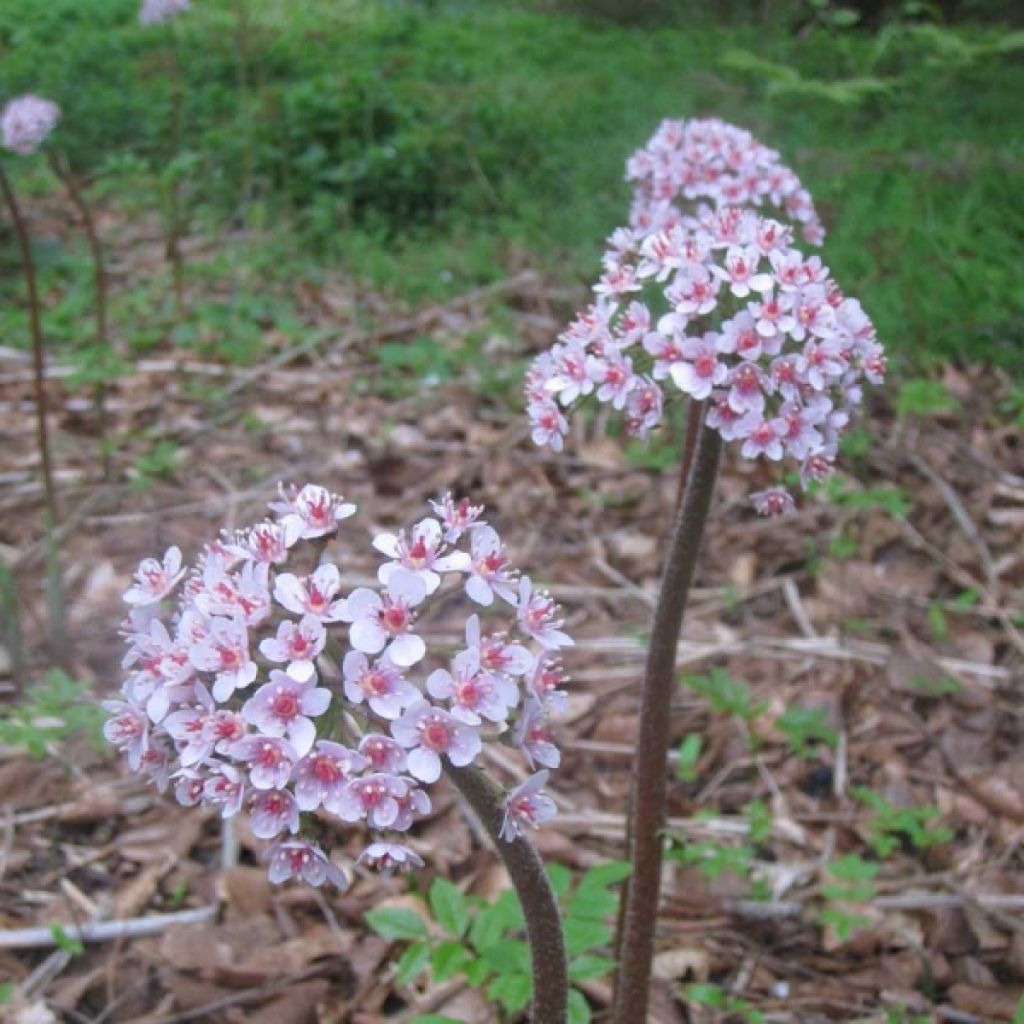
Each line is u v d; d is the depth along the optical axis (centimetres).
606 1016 42
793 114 102
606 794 52
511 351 84
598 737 54
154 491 69
